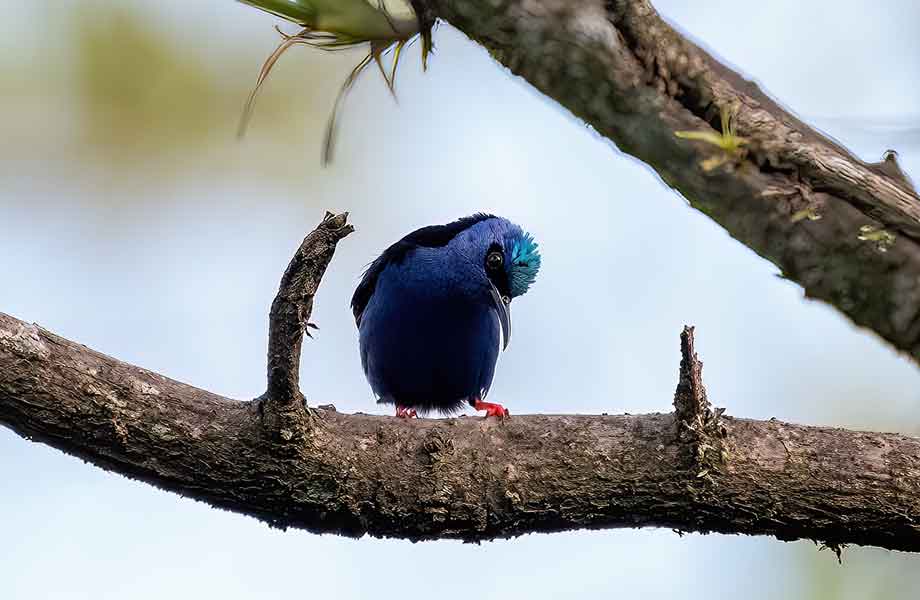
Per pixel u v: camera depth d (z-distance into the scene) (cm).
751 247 757
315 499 842
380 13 755
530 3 716
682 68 728
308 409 832
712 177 739
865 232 730
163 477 829
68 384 799
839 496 846
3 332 791
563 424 884
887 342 752
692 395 845
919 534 848
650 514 866
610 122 743
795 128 735
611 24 719
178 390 834
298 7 755
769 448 858
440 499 853
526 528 876
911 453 855
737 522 860
